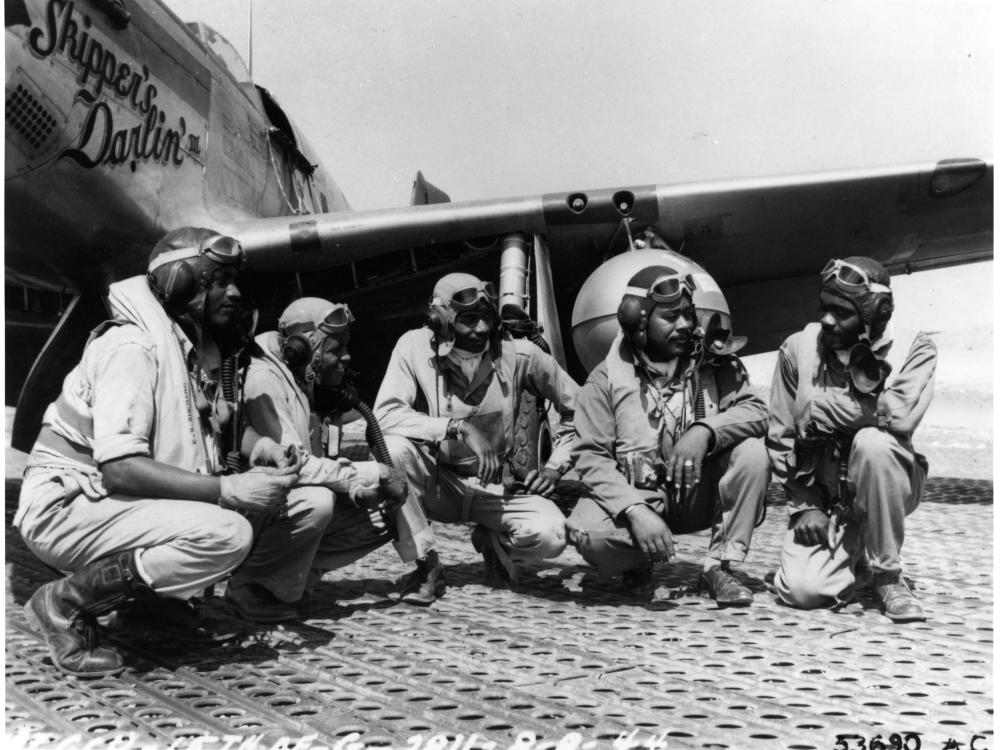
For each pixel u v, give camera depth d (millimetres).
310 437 3357
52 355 5270
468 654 2721
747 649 2760
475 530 3768
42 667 2562
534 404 4105
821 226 5980
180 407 2654
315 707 2283
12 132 4281
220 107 5969
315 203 7898
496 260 6199
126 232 5145
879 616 3135
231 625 2898
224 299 2725
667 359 3355
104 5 4688
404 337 3637
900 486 3053
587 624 3061
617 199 5633
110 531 2496
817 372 3225
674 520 3436
